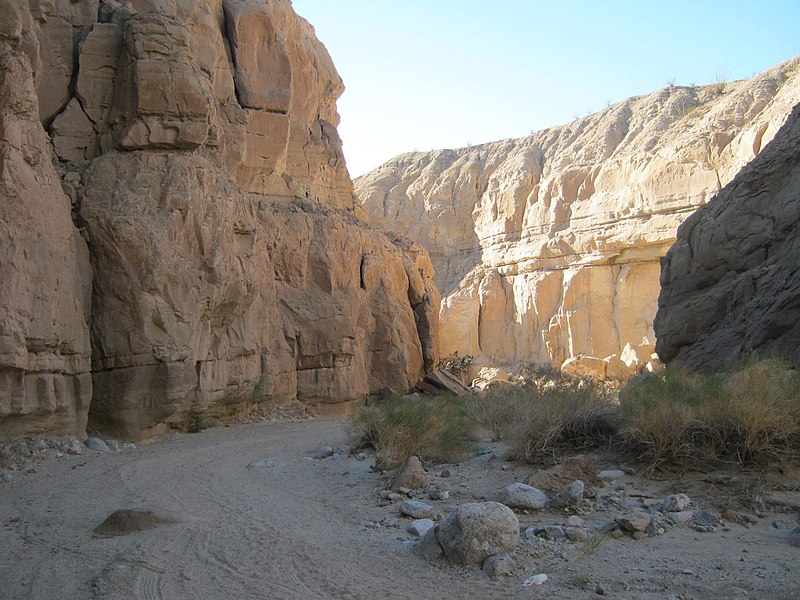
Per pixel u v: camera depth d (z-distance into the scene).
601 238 42.12
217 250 15.89
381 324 25.45
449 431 10.48
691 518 6.42
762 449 7.65
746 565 5.21
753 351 12.38
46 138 13.62
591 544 5.78
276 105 22.08
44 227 12.69
